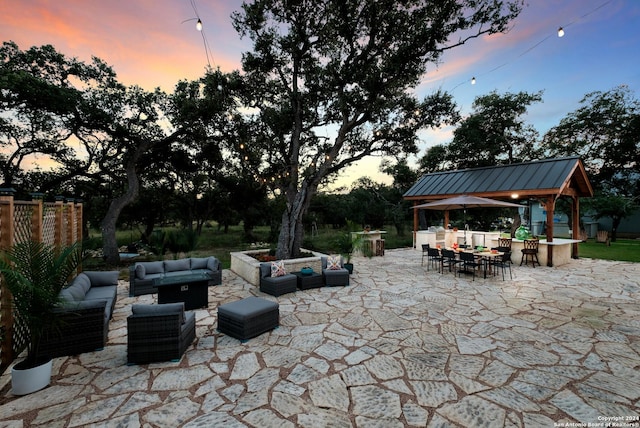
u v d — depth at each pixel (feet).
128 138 43.50
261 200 66.23
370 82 26.99
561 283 26.04
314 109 36.58
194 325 14.51
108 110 42.14
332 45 28.89
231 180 62.90
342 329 15.84
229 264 38.70
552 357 12.57
